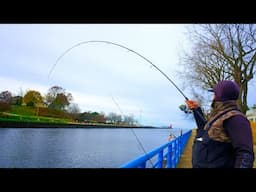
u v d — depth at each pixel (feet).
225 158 6.20
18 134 136.98
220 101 6.50
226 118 6.09
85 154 45.44
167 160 17.46
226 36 64.13
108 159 15.52
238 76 62.95
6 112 171.01
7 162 65.36
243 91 62.90
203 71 70.23
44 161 62.18
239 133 5.82
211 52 68.08
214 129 6.34
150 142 13.19
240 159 5.62
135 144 10.99
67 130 160.15
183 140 39.04
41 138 115.85
